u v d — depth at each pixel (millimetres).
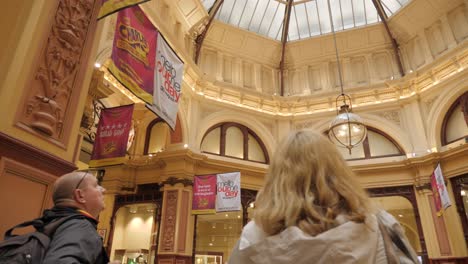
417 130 11133
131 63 4371
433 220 9969
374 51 12828
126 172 10836
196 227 10055
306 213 788
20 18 2607
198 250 10320
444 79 10625
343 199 819
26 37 2701
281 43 13344
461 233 9367
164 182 10055
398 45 12500
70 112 3102
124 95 8961
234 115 11992
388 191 11008
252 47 13133
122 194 10641
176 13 10844
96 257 1174
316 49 13227
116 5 3549
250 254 793
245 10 12727
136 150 11148
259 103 12547
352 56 13055
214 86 11852
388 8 12328
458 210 9625
